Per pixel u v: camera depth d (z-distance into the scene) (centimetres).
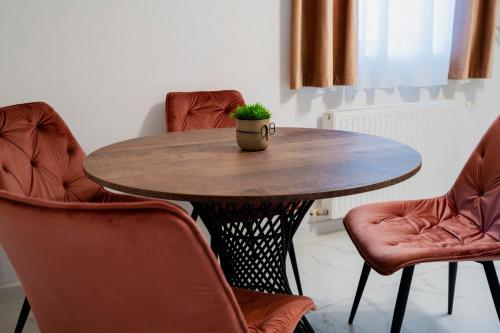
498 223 155
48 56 212
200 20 239
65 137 192
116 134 232
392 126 287
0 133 173
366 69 275
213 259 69
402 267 134
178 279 69
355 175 124
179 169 133
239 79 254
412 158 142
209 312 73
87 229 66
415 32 281
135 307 73
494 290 145
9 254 81
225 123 231
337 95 280
